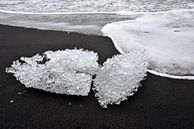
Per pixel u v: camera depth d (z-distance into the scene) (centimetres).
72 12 947
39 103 384
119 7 997
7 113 364
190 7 931
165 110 362
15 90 420
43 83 411
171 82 432
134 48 577
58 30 722
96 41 627
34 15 921
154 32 680
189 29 686
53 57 502
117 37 652
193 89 409
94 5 1051
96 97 396
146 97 393
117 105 376
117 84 380
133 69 415
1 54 562
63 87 399
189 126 330
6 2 1170
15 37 673
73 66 443
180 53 542
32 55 553
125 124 337
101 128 331
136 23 766
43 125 339
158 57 524
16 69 482
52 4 1101
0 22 832
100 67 464
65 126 337
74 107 374
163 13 861
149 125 334
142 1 1095
